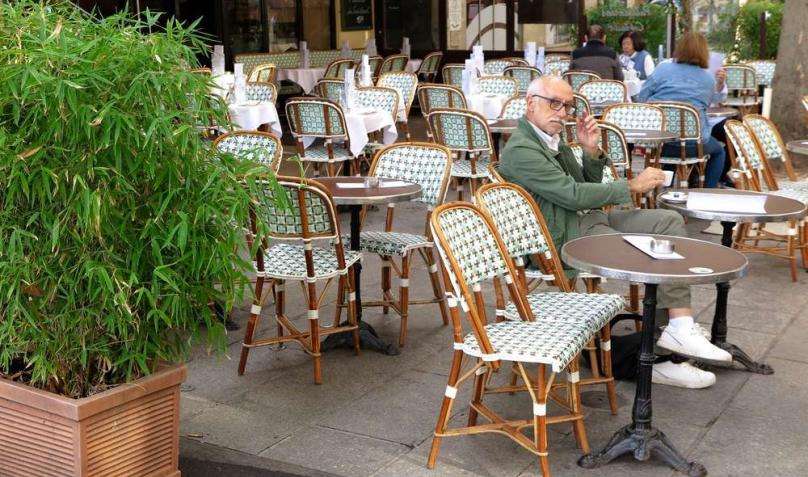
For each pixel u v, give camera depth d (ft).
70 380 12.57
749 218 17.58
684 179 31.04
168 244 11.42
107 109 10.83
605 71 42.22
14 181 10.97
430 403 16.63
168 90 11.63
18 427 12.30
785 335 19.90
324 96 41.32
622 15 57.67
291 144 46.21
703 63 31.65
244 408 16.48
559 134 18.63
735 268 13.21
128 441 12.42
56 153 11.21
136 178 11.66
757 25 59.16
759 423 15.65
